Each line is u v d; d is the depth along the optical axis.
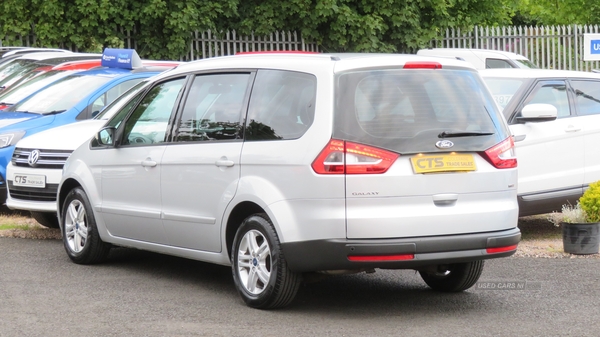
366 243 6.28
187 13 21.31
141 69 12.81
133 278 8.25
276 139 6.75
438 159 6.49
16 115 12.19
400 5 23.89
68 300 7.27
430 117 6.57
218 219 7.20
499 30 25.27
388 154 6.36
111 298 7.36
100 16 20.70
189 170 7.51
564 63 25.62
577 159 10.46
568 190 10.38
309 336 6.12
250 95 7.14
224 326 6.40
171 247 7.91
